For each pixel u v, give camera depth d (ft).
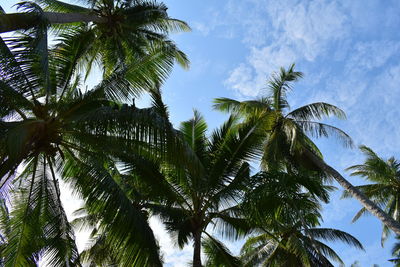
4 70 25.05
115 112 24.84
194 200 38.11
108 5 47.70
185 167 29.58
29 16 26.68
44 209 29.84
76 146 28.32
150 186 35.45
